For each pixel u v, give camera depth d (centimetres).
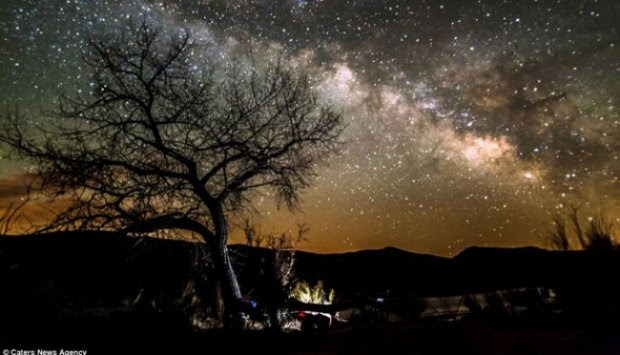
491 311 760
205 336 757
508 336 596
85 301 887
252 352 634
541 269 1092
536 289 890
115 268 1111
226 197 1110
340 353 600
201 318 1019
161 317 816
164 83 1070
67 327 710
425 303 998
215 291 1176
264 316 954
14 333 650
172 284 1148
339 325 927
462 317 804
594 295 668
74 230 988
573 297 697
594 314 649
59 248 1028
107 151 1030
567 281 724
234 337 746
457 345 576
